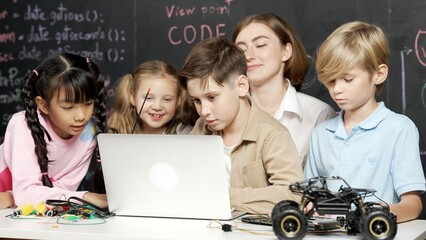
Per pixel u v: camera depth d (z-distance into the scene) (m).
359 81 1.77
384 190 1.83
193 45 2.84
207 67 1.69
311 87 2.67
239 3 2.77
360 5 2.59
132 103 2.28
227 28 2.79
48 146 1.94
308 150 2.12
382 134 1.84
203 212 1.55
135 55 2.93
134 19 2.93
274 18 2.30
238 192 1.65
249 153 1.77
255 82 2.26
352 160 1.87
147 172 1.58
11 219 1.58
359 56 1.75
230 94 1.72
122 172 1.60
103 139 1.60
